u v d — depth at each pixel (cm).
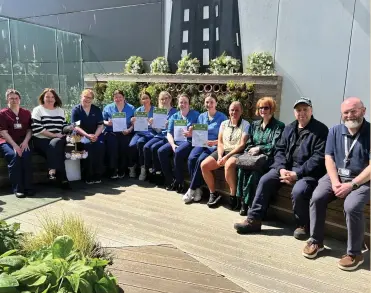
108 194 393
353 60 432
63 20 739
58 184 416
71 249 187
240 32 522
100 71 709
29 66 629
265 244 277
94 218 322
